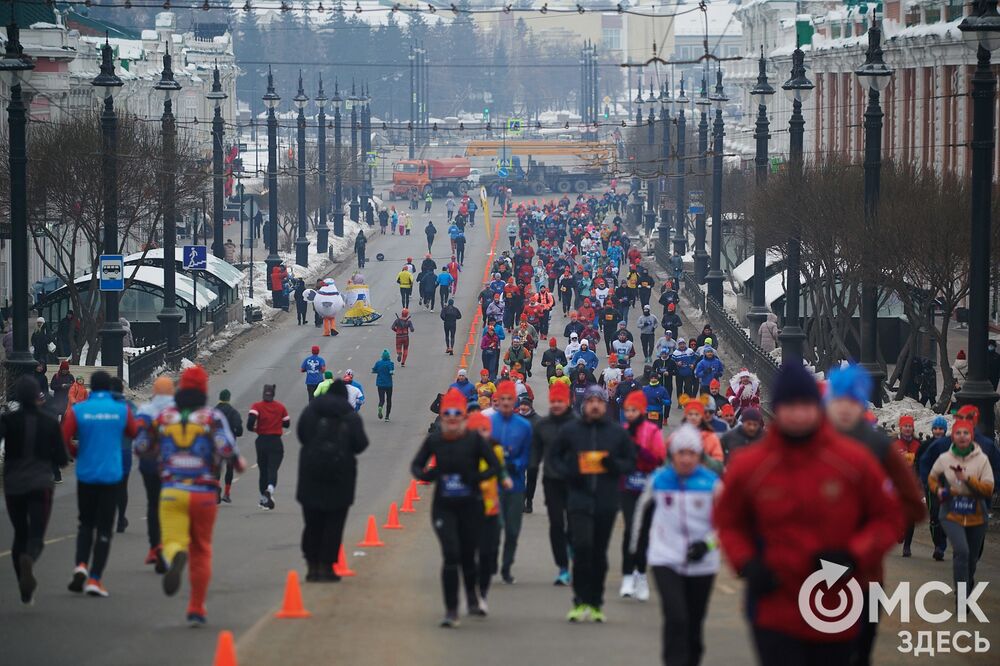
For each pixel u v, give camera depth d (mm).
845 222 133625
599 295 194000
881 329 161625
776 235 148625
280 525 73625
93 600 47594
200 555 42969
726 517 25469
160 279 171875
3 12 198125
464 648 39500
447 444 43531
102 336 130625
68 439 47469
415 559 59938
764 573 25109
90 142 147250
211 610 46188
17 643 40688
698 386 137375
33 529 46844
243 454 113000
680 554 33812
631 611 46062
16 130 103062
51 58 199250
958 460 53188
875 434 33438
